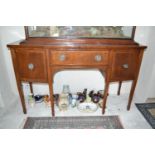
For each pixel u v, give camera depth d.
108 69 1.44
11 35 1.72
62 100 1.81
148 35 1.81
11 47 1.33
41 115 1.70
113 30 1.56
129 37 1.54
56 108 1.81
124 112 1.77
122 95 2.12
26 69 1.43
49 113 1.73
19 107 1.83
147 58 1.88
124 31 1.56
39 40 1.44
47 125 1.55
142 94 2.02
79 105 1.85
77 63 1.40
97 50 1.36
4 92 1.79
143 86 1.99
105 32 1.56
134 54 1.44
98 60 1.39
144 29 1.79
